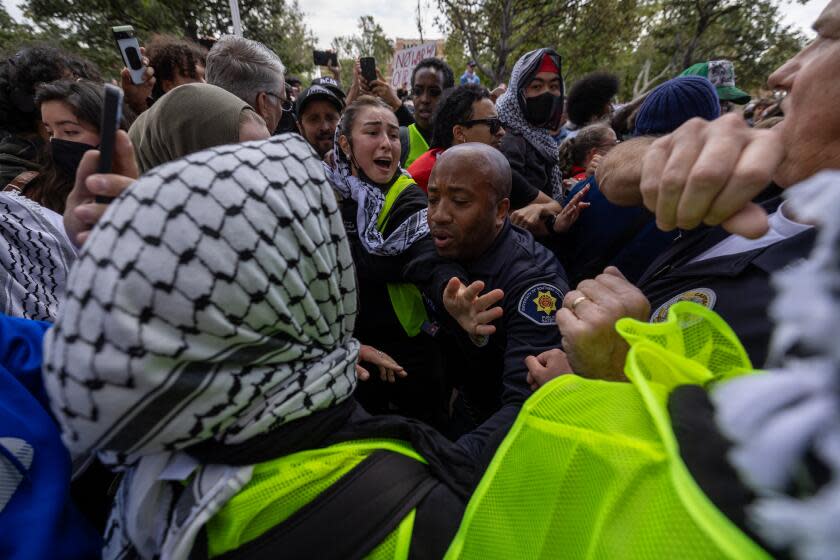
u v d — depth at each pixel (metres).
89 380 0.43
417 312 1.69
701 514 0.29
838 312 0.22
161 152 1.11
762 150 0.40
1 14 9.31
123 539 0.60
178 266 0.44
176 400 0.46
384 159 1.71
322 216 0.60
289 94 3.74
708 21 10.48
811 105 0.58
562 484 0.44
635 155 0.69
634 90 14.47
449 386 1.84
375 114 1.69
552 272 1.29
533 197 2.30
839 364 0.22
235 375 0.50
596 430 0.42
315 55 3.95
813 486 0.22
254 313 0.50
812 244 0.66
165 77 2.48
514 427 0.53
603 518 0.37
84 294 0.43
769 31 11.45
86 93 1.34
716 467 0.32
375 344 1.74
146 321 0.43
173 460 0.54
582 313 0.71
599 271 1.55
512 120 2.56
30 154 1.60
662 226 0.48
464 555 0.49
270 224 0.51
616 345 0.69
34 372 0.69
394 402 1.78
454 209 1.30
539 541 0.44
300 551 0.51
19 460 0.60
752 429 0.23
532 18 9.60
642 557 0.33
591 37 10.49
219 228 0.46
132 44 1.53
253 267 0.49
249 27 10.17
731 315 0.73
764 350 0.67
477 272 1.37
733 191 0.40
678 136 0.46
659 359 0.46
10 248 1.11
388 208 1.71
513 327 1.21
